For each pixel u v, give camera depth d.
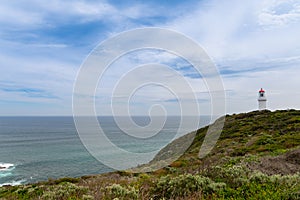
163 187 6.95
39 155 61.06
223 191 6.47
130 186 7.99
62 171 40.09
